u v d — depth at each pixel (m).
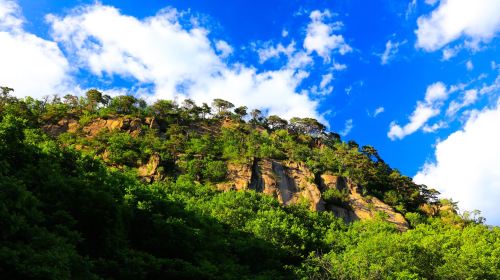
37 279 23.70
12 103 124.75
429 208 133.62
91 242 36.38
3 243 25.00
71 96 147.62
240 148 134.50
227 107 180.25
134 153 114.50
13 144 40.31
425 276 55.50
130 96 149.38
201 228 52.47
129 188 47.28
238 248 56.12
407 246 58.25
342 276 50.47
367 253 57.19
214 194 99.31
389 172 158.38
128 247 39.19
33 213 29.11
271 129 180.38
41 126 123.31
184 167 115.50
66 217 32.78
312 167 131.38
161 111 152.12
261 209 87.75
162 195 54.25
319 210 111.56
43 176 37.69
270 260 55.72
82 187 37.66
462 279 54.31
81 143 116.62
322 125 185.38
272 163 125.44
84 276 28.25
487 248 68.06
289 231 70.25
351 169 138.50
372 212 117.31
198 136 143.00
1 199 27.48
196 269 38.97
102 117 136.00
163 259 38.81
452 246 72.19
